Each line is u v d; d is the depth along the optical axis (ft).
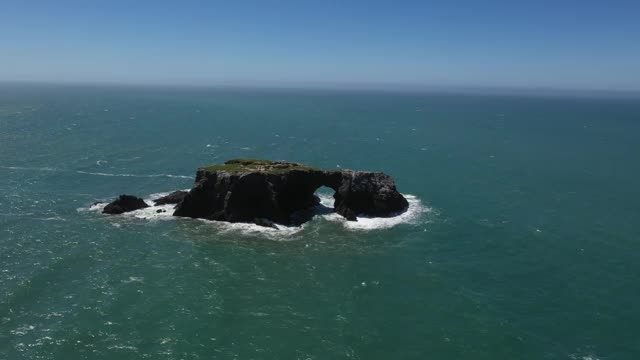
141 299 140.36
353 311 137.90
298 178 220.43
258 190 205.98
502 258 177.78
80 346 116.37
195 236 190.90
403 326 130.52
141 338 120.88
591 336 127.03
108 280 151.33
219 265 165.99
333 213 221.66
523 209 239.71
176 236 190.49
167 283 151.33
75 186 262.26
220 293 146.30
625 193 276.00
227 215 206.18
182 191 236.22
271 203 205.77
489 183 295.69
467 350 120.26
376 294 148.46
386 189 222.69
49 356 111.86
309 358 115.24
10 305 133.18
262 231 197.47
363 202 220.23
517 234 202.80
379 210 219.20
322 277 159.12
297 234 196.24
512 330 129.39
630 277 162.61
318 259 173.17
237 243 185.47
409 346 121.49
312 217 215.92
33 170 294.25
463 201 251.39
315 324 130.62
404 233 200.54
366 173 223.71
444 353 118.93
